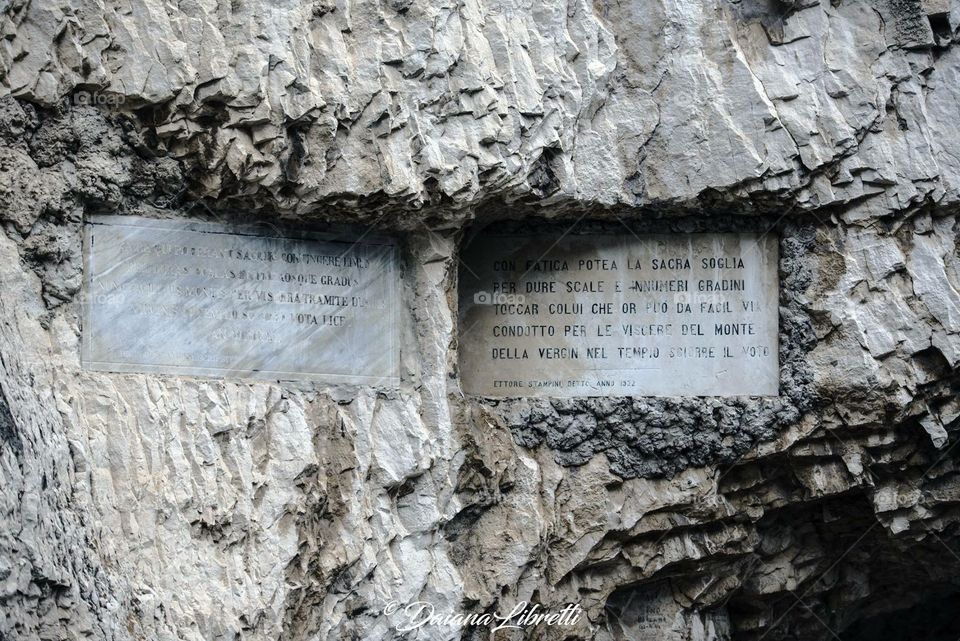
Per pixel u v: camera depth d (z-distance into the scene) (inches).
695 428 220.8
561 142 212.4
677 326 222.4
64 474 177.6
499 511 216.4
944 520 229.0
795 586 236.1
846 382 220.4
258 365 200.4
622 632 228.5
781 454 222.5
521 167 209.5
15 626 163.8
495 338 221.1
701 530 225.3
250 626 191.0
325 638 200.2
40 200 184.7
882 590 248.4
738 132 218.2
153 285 193.8
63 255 186.5
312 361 204.5
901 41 222.5
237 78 194.2
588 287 221.8
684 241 223.1
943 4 222.7
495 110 208.2
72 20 187.3
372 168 201.8
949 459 225.8
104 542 180.4
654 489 221.1
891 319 221.1
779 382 222.7
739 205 220.7
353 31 203.8
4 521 164.2
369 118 202.2
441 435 209.9
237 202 199.0
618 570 223.8
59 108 187.0
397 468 207.3
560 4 215.0
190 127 193.0
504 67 210.1
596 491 219.6
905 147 221.6
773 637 243.4
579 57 215.8
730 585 231.6
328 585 201.0
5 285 180.5
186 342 195.6
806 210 221.6
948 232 224.1
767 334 223.0
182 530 188.2
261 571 193.8
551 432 219.3
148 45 191.0
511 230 221.6
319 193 200.1
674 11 219.5
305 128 198.8
